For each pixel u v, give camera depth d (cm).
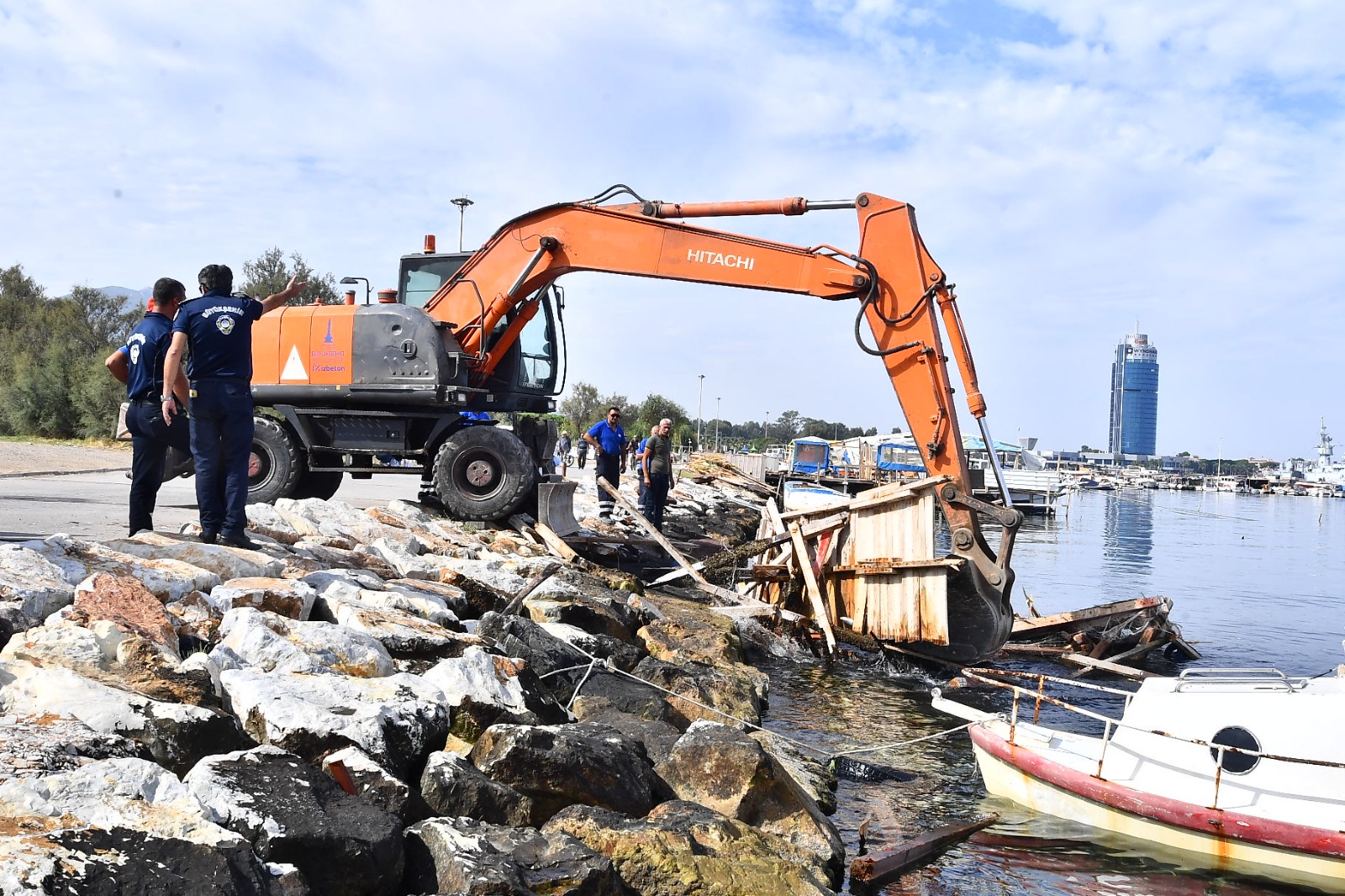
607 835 521
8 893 306
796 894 527
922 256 1311
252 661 614
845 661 1370
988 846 762
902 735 1040
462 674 657
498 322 1585
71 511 1356
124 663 538
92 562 672
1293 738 759
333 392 1502
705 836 555
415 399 1485
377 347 1488
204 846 363
